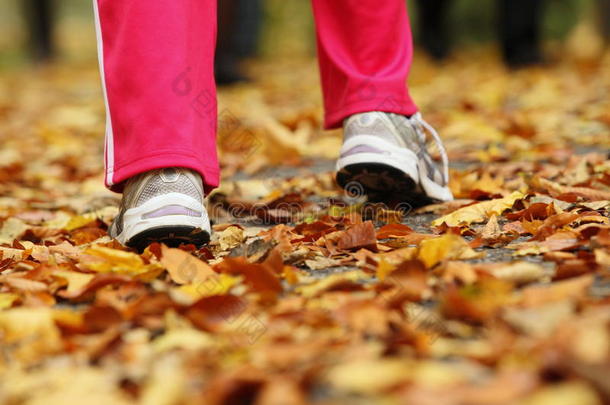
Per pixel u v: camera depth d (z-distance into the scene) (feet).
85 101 41.06
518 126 20.71
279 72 55.72
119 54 10.03
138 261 9.13
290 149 19.61
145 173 10.08
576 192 12.10
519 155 17.63
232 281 8.13
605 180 12.82
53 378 6.25
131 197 10.18
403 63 11.89
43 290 8.63
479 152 17.97
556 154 17.16
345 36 11.82
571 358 5.53
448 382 5.65
